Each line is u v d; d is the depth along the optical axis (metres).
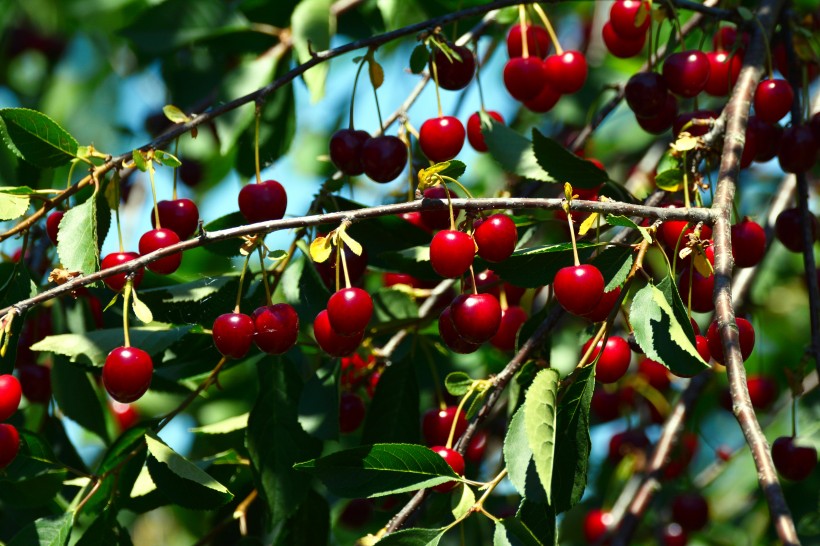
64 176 7.88
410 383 5.07
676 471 7.17
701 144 4.47
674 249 4.08
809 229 4.88
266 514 5.36
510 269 4.09
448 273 3.75
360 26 6.76
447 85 4.84
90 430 5.38
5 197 4.12
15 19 8.97
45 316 5.42
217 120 6.00
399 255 4.78
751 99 4.64
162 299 4.65
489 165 8.37
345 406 5.30
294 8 6.25
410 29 4.51
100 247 4.39
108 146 8.54
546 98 5.56
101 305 5.38
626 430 7.20
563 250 3.96
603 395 6.96
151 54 7.39
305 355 5.48
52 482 4.87
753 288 6.92
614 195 4.79
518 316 5.11
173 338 4.64
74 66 8.65
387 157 4.46
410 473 3.86
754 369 8.18
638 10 4.96
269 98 6.09
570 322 7.29
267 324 3.93
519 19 5.83
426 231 4.92
